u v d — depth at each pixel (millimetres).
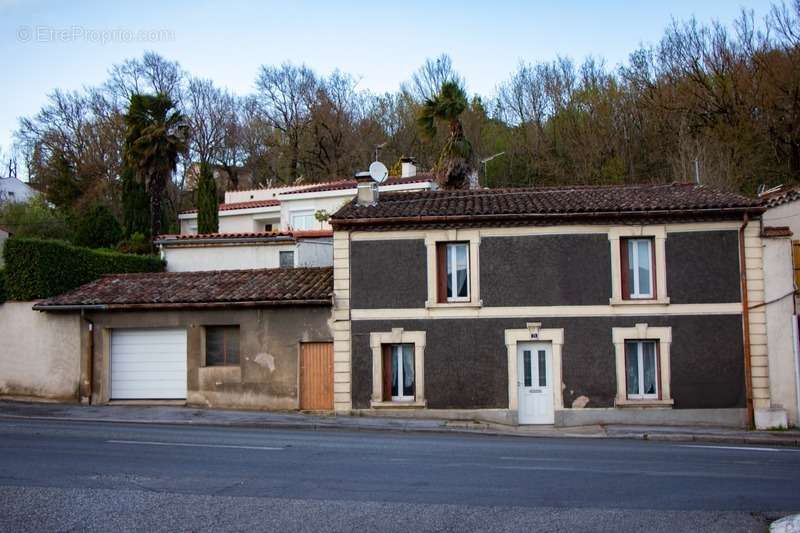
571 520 9359
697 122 42375
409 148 57594
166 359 24406
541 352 22312
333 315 22750
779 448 17281
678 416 21547
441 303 22391
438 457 14164
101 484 11086
